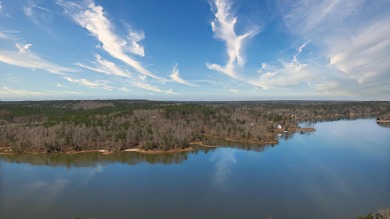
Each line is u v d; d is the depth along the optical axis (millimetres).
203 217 81250
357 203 87875
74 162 143500
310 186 102938
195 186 105438
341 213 81688
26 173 123125
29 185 107062
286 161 138625
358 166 127188
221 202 90812
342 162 134500
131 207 87688
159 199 93688
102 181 111875
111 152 164125
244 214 82625
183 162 141750
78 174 121688
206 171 124750
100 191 100812
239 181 110188
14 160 147625
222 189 101938
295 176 114625
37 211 84938
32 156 156500
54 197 95375
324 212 82562
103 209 86375
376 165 128250
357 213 81438
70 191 101062
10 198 94438
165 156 155875
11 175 120250
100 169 129750
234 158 147875
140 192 100000
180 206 88312
